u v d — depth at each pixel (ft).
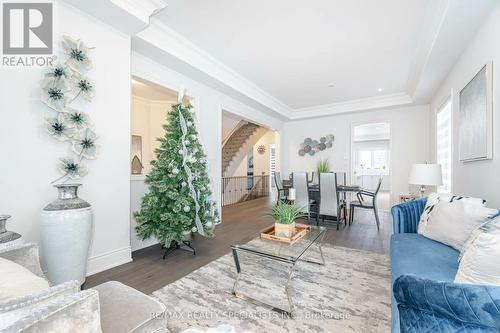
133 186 10.23
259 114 19.26
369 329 5.05
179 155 9.59
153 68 10.64
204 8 8.25
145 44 9.30
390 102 17.56
